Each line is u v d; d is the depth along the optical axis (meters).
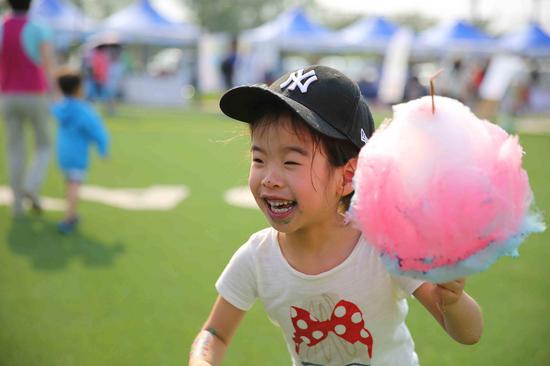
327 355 1.83
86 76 15.66
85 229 5.54
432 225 1.22
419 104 1.31
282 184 1.62
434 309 1.64
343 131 1.65
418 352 3.17
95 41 18.03
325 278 1.72
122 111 17.03
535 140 13.10
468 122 1.29
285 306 1.81
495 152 1.26
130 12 21.62
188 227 5.68
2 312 3.67
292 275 1.77
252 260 1.84
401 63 20.64
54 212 6.16
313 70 1.70
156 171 8.52
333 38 24.44
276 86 1.71
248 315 3.72
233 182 7.79
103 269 4.46
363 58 41.34
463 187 1.21
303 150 1.62
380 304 1.73
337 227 1.72
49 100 5.86
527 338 3.32
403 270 1.29
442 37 23.72
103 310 3.72
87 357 3.11
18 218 5.88
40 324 3.51
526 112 20.39
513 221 1.24
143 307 3.77
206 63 22.61
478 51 23.33
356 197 1.34
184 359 3.10
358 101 1.71
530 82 21.56
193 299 3.91
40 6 21.89
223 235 5.43
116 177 8.05
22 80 5.68
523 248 5.21
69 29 22.11
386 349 1.80
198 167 8.88
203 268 4.52
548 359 3.06
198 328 3.47
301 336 1.83
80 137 5.43
